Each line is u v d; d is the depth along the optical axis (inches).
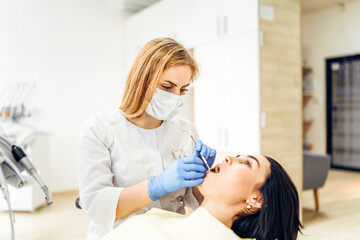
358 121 195.0
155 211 37.7
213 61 112.7
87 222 113.2
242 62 101.0
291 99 104.8
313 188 118.7
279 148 101.1
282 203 33.7
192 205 43.5
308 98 214.5
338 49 195.5
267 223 32.9
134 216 36.4
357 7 183.5
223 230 33.1
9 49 143.0
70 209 127.9
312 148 214.2
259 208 33.7
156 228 34.2
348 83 196.5
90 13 159.2
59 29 152.2
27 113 137.7
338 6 192.5
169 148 42.9
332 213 119.9
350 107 197.6
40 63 148.8
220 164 36.1
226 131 108.3
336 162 207.6
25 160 40.8
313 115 212.8
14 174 39.6
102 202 35.3
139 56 37.9
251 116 98.5
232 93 105.3
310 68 208.4
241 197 34.0
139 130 41.1
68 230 106.0
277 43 100.6
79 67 157.6
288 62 103.7
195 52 121.2
